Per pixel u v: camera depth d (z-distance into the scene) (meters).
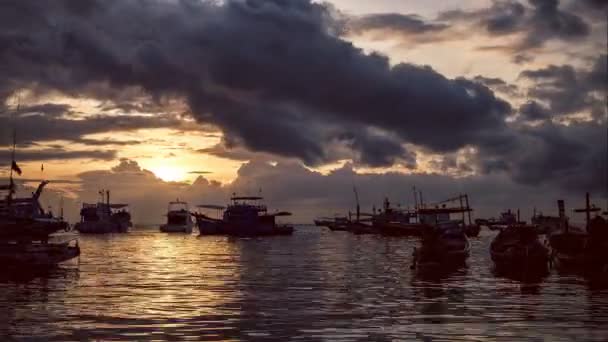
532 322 26.89
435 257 57.00
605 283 42.19
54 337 24.27
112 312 30.08
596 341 23.09
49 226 58.16
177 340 23.78
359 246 106.88
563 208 70.25
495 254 56.00
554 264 56.41
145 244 116.00
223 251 90.19
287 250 93.56
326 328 25.95
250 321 27.55
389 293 37.12
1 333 24.95
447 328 25.70
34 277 47.94
